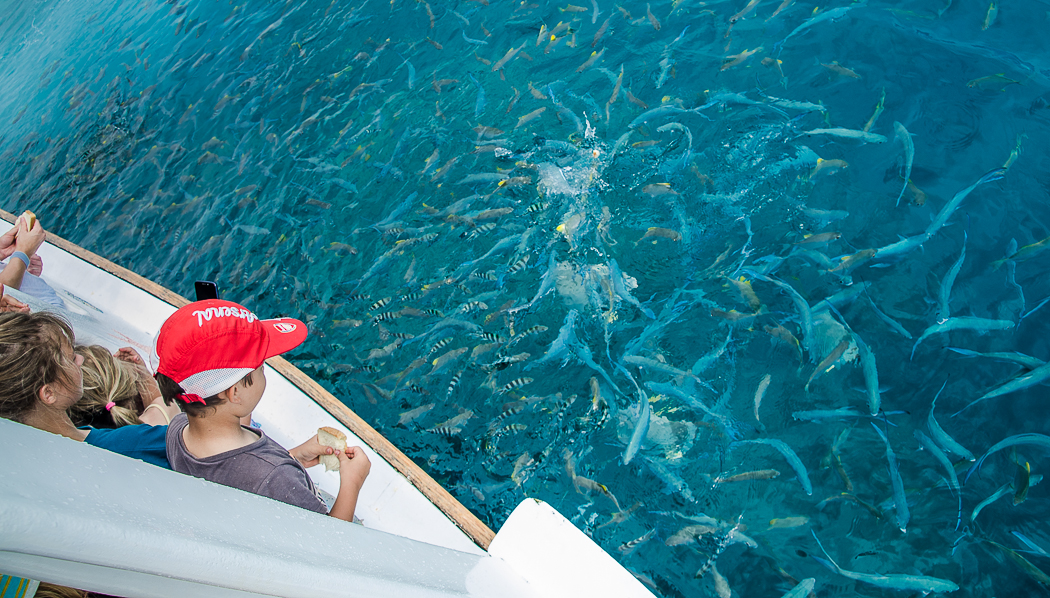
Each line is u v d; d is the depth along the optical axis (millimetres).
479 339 4297
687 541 3193
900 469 3252
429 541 2111
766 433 3520
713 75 5461
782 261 4180
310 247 5410
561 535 1734
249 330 1644
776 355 3789
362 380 4340
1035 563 2861
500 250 4723
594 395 3844
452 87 6312
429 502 2209
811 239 4199
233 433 1698
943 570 2916
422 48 6969
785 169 4645
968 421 3328
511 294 4473
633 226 4641
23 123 9367
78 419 2271
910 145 4445
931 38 5188
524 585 1704
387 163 5809
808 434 3469
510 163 5316
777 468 3373
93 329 3316
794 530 3148
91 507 708
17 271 2830
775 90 5172
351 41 7484
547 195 4949
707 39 5793
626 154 5059
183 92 8078
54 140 8477
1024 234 3934
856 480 3256
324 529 1232
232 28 8906
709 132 5012
